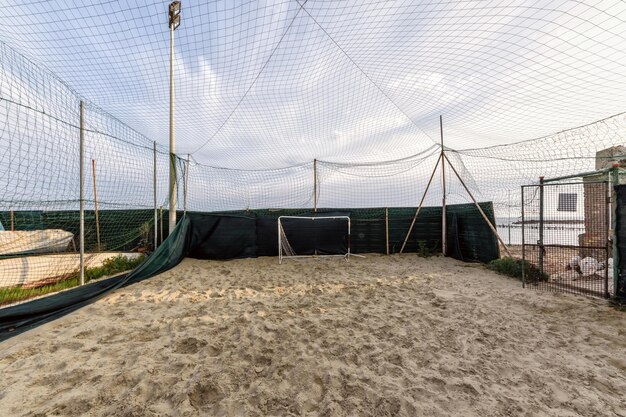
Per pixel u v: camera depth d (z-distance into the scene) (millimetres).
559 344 2697
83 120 5172
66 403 1819
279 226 7668
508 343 2723
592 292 4223
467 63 5383
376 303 3994
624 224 3766
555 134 6094
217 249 7691
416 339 2816
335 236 8555
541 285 4848
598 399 1899
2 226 7742
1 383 2055
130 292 4504
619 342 2709
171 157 6867
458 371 2238
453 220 8328
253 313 3580
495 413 1764
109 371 2227
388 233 9000
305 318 3389
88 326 3143
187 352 2580
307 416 1742
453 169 7500
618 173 3951
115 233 8703
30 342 2746
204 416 1730
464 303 3943
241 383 2082
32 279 5125
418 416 1733
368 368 2289
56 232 7387
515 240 9234
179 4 6383
